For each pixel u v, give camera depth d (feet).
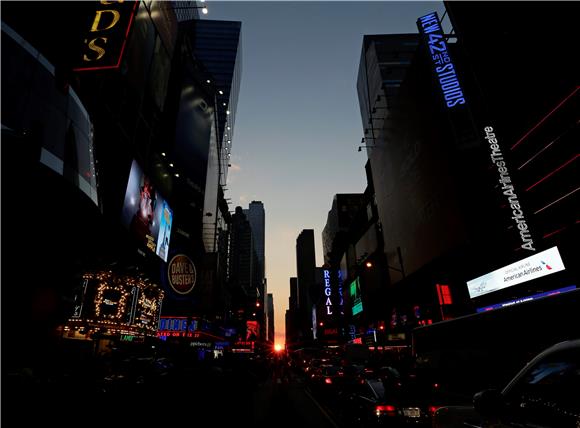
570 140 58.85
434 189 106.83
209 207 252.42
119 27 73.41
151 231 132.16
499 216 82.02
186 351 141.08
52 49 63.36
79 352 77.97
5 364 45.57
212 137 268.62
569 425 8.07
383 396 26.37
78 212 64.80
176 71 242.99
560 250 59.52
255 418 36.91
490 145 72.59
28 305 50.21
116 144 112.57
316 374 61.87
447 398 24.54
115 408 37.35
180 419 33.35
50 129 59.72
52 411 32.68
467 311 96.48
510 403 10.08
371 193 212.23
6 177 47.96
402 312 154.92
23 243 50.06
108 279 83.46
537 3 67.67
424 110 114.52
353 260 260.01
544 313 24.47
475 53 78.95
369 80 250.37
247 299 438.81
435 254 106.42
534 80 66.39
